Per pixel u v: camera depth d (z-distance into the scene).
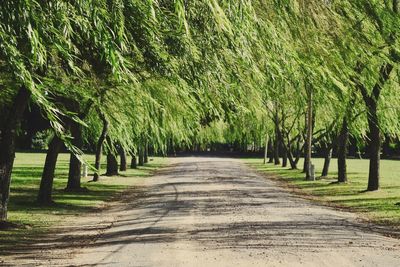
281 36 8.96
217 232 16.28
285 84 9.84
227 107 10.92
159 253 12.91
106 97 17.66
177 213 21.39
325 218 19.98
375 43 9.41
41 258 12.51
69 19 7.75
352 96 9.51
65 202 25.02
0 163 17.06
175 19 9.20
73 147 6.61
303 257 12.41
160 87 15.12
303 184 38.56
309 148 44.00
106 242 14.73
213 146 114.56
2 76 15.76
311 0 9.22
